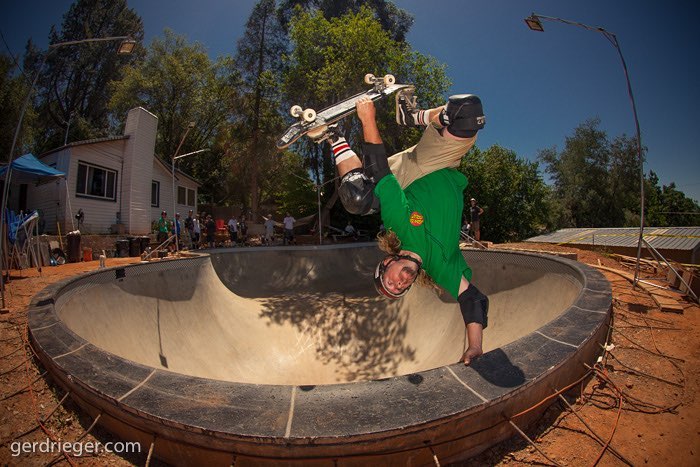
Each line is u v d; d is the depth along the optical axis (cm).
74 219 1502
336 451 172
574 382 261
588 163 3616
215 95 3084
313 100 2317
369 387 204
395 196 214
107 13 3297
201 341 677
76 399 252
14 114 1945
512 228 2816
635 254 1312
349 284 1049
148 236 1706
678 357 310
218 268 1015
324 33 2202
